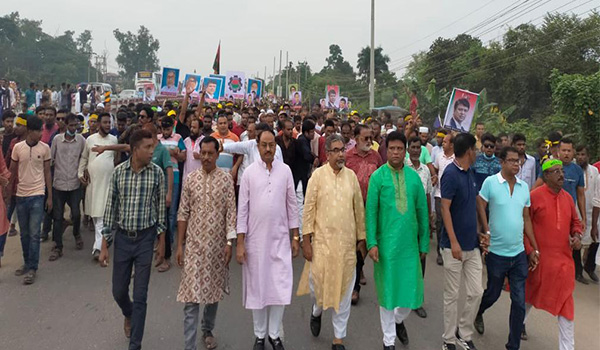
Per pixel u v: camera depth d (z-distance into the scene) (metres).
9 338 4.19
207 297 3.82
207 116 7.33
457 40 39.94
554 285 4.02
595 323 4.89
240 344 4.20
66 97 23.33
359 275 5.21
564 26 26.66
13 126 7.13
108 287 5.44
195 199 3.91
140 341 3.83
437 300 5.41
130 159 3.98
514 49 29.14
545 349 4.32
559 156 5.85
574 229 4.09
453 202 4.09
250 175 3.98
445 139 7.04
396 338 4.42
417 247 4.14
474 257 4.12
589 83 13.56
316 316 4.38
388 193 4.07
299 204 6.98
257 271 3.90
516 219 4.10
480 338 4.49
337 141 4.10
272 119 8.89
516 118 28.02
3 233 5.21
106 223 3.93
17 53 72.50
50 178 5.93
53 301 5.02
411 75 52.66
